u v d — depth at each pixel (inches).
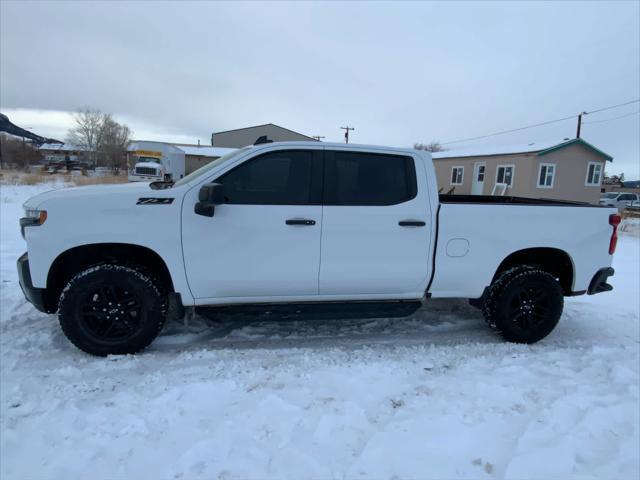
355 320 191.3
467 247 161.8
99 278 140.3
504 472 95.3
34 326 169.8
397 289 162.1
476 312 206.5
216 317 152.4
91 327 145.1
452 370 143.1
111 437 103.4
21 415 112.0
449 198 216.8
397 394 126.0
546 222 166.6
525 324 170.1
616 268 331.9
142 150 1254.3
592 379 139.6
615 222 173.8
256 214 146.4
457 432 108.0
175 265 144.7
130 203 141.2
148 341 147.9
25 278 141.5
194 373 136.0
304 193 150.8
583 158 985.5
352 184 154.6
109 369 137.9
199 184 145.3
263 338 168.7
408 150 159.6
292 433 106.0
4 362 141.0
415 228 156.6
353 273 155.6
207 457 96.9
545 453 100.9
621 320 204.7
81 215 138.9
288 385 129.2
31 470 92.8
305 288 155.5
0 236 347.3
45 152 3609.7
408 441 103.9
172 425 108.4
